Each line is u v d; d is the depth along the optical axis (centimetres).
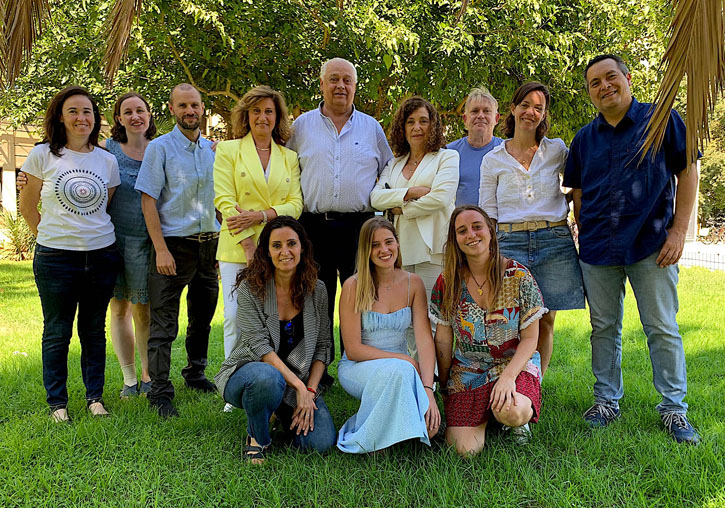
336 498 266
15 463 300
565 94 943
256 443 310
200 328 434
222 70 916
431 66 882
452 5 891
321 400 334
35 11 301
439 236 398
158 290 389
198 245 405
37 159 359
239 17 828
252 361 319
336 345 570
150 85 942
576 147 365
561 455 303
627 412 368
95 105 373
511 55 901
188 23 834
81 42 898
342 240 412
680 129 322
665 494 262
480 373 331
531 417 314
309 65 938
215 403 401
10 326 676
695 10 217
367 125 418
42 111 1099
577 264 368
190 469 296
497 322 325
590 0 927
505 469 290
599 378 362
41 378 456
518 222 368
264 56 897
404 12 873
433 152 399
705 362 480
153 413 368
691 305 755
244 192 381
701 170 2411
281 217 331
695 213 2119
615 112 340
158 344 387
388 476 280
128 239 397
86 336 382
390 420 300
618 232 338
